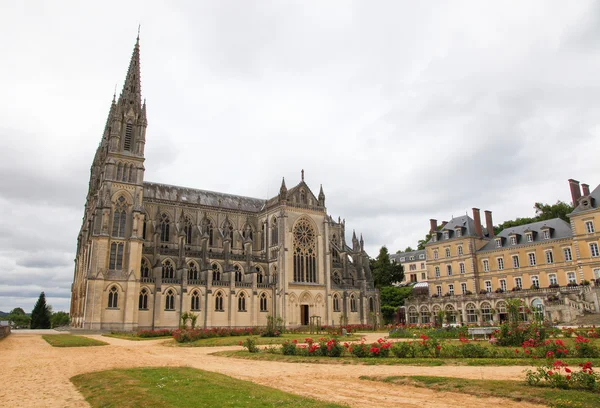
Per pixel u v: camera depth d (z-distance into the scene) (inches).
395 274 5925.2
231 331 2876.5
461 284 4591.5
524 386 856.3
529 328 1658.5
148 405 717.9
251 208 5113.2
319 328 3708.2
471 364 1223.5
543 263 3954.2
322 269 4640.8
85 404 776.3
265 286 4308.6
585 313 3095.5
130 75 4156.0
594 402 716.0
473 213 4712.1
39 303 5757.9
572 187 3791.8
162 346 2138.3
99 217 3607.3
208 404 716.0
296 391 880.9
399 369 1178.0
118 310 3511.3
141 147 3956.7
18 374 1143.6
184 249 4067.4
